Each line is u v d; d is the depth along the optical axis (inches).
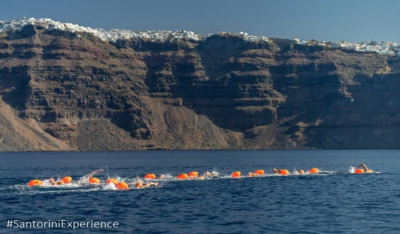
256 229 2026.3
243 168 6023.6
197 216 2271.2
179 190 3137.3
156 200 2714.1
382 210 2420.0
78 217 2250.2
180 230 2006.6
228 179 3858.3
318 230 2011.6
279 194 2955.2
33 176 4778.5
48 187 3280.0
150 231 1990.7
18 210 2420.0
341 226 2078.0
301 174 4276.6
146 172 5339.6
